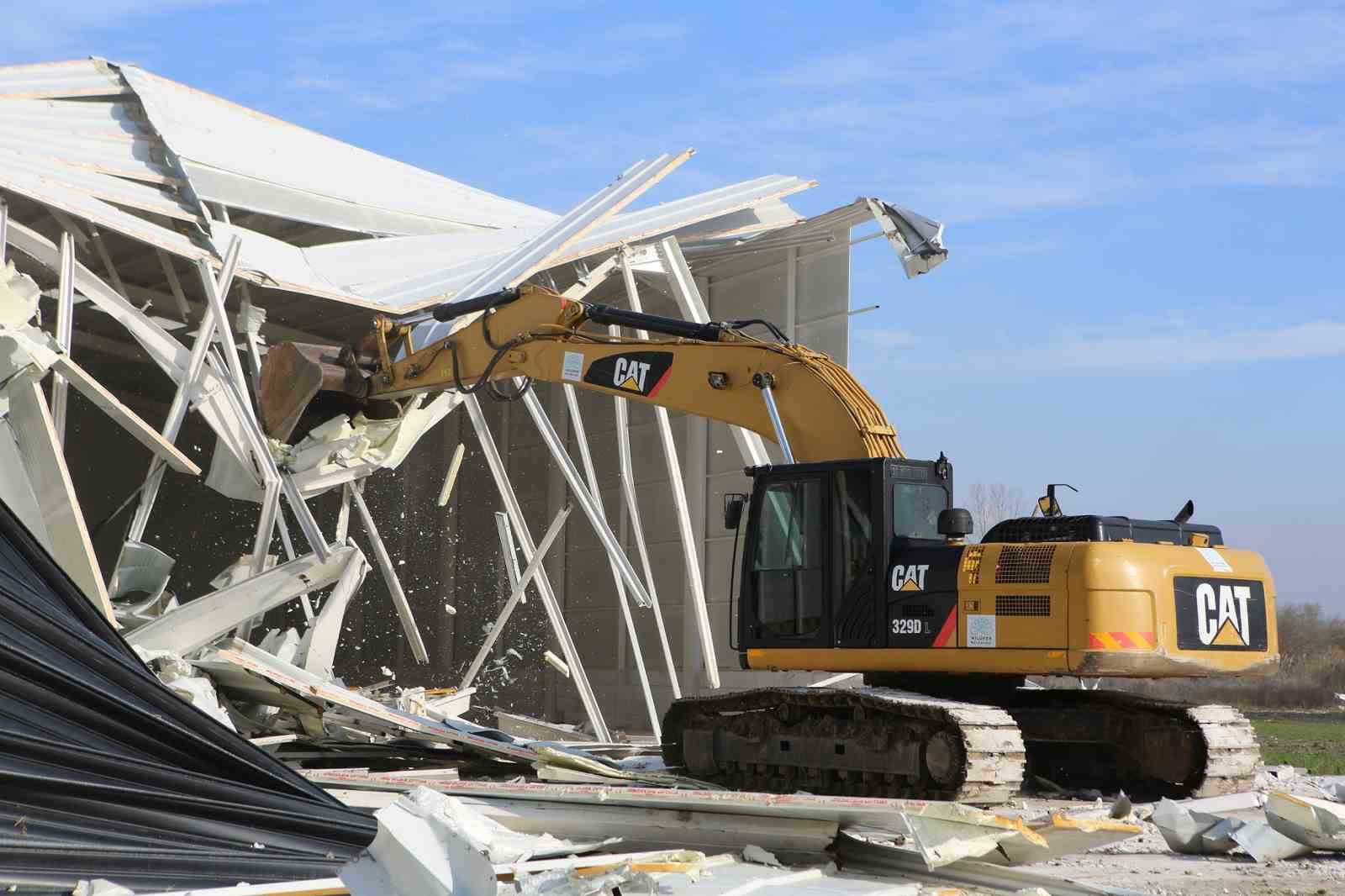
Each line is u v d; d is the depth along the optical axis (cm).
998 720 1056
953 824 726
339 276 1986
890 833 904
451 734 1345
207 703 1259
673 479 1992
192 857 640
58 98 2053
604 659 2644
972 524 1180
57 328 1573
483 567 2859
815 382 1223
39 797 611
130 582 1562
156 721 677
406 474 2966
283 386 1636
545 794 925
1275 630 1190
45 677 642
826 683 2189
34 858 591
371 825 715
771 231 2170
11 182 1584
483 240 2317
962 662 1128
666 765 1288
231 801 682
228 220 2056
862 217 2039
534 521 2802
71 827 618
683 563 2478
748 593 1242
